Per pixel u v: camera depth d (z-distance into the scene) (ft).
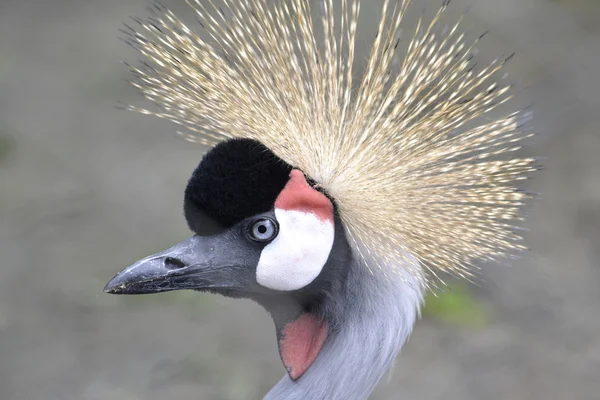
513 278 45.27
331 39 21.21
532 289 44.47
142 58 64.69
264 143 19.54
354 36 19.74
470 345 41.22
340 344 19.85
